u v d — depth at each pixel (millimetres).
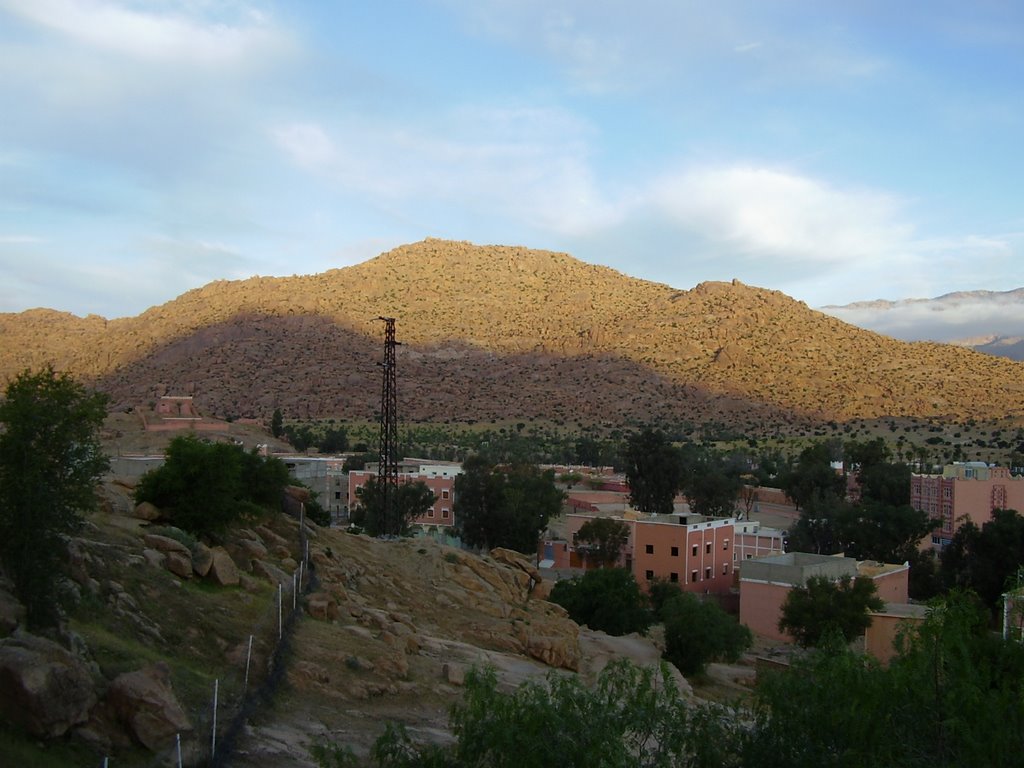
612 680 13883
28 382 16672
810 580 48125
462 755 12461
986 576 59375
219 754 14172
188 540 24031
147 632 18141
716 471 101562
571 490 104375
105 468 17359
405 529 66188
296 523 32844
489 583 36594
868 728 12992
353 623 25109
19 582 15508
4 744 11914
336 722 17750
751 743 13492
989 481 86938
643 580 67875
